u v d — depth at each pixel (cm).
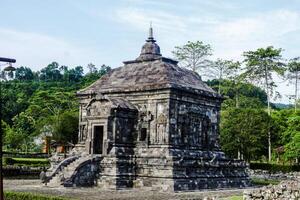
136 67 6744
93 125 6159
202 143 6469
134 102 6294
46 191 4959
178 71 6588
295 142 8981
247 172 6675
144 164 5759
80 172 5662
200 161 5941
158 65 6525
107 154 5862
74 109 12731
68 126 10200
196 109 6406
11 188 5228
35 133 11931
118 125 6053
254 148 8931
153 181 5612
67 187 5475
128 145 6138
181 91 6094
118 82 6569
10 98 16438
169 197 4709
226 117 9412
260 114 9150
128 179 5778
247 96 13675
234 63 12412
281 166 9138
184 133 6188
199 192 5409
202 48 12312
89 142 6156
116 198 4500
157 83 6075
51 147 10769
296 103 13038
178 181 5484
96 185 5753
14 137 11962
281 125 10156
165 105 5975
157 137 6006
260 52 11631
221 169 6200
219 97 6750
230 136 9006
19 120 13612
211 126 6650
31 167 7512
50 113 13700
